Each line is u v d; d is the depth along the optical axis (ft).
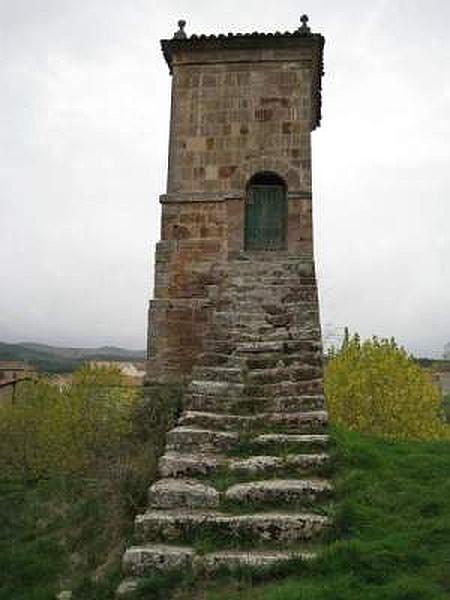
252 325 40.81
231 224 48.14
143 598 20.61
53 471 70.79
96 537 28.99
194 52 49.88
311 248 47.75
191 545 22.62
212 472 26.73
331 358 86.02
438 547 21.40
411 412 75.10
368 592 18.86
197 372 35.17
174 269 47.80
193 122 49.55
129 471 28.96
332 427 32.22
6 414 90.68
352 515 23.45
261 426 30.58
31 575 29.01
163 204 48.70
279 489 24.71
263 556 21.39
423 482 27.40
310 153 48.70
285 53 49.44
